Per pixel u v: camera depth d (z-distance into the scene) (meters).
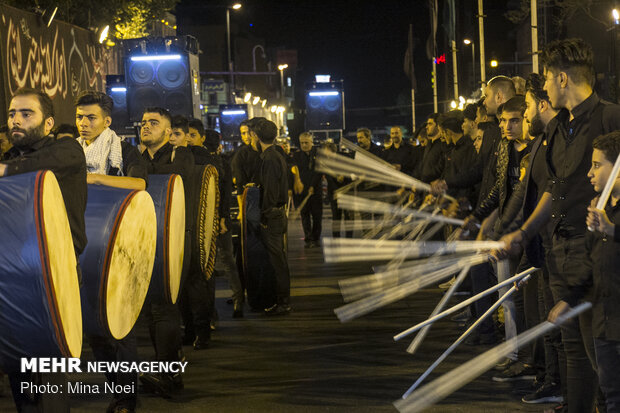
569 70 4.40
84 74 14.00
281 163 9.22
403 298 9.92
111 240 4.83
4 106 10.55
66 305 4.13
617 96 22.66
